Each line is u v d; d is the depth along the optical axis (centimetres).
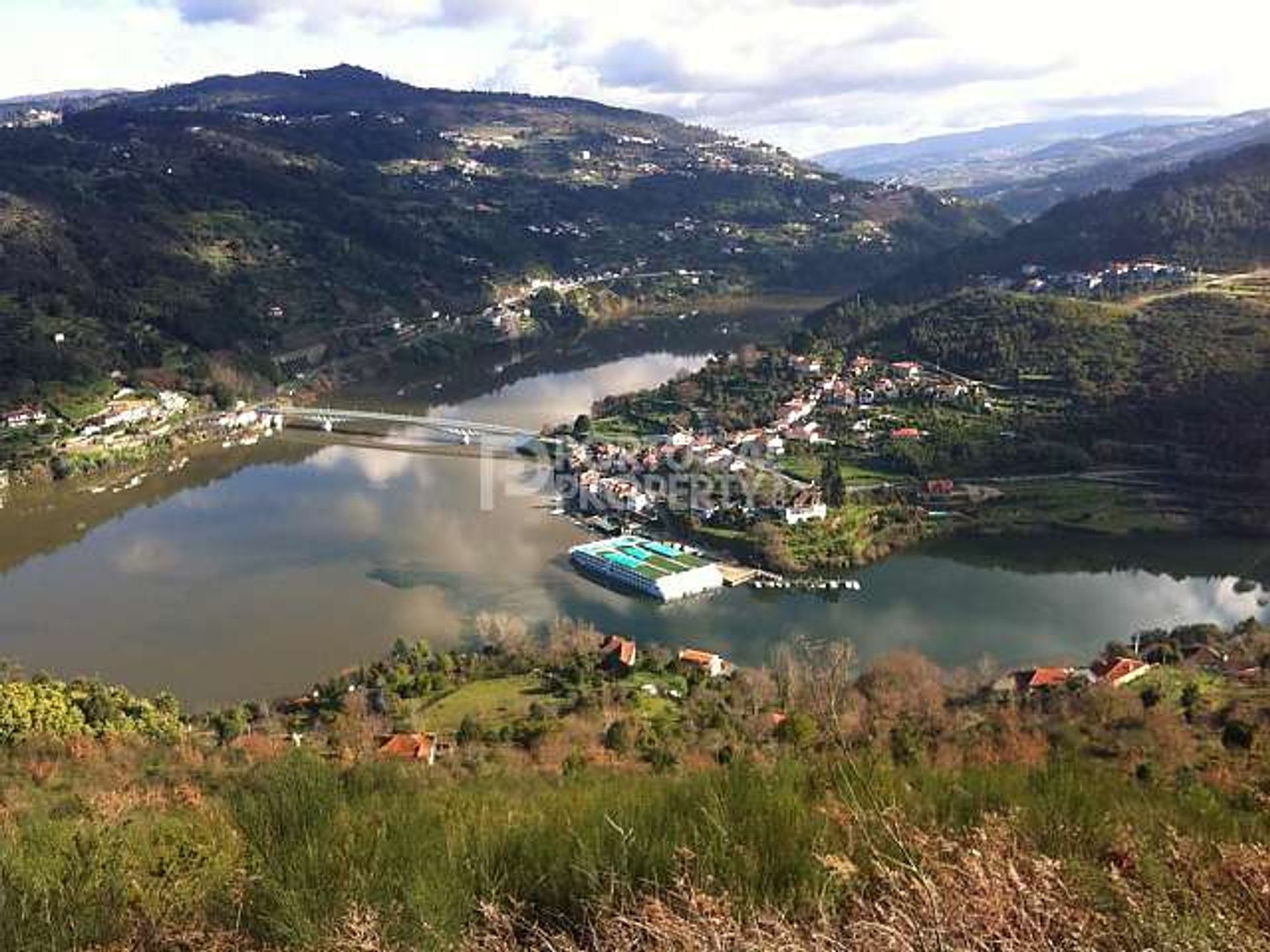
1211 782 755
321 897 383
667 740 2003
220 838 478
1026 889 316
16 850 462
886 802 441
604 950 338
